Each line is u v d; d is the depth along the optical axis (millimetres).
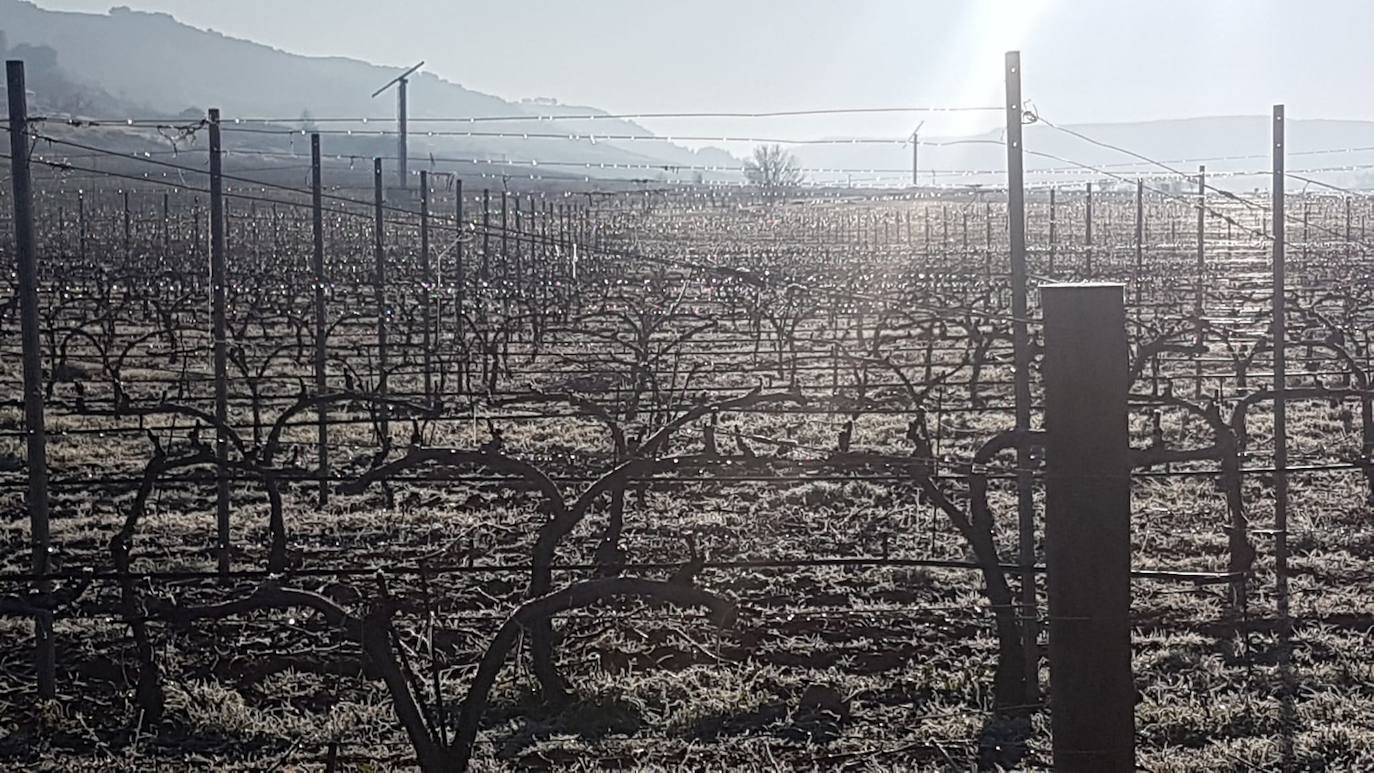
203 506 14539
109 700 8891
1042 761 7809
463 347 21234
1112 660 4250
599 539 12625
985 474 7406
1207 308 28797
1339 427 18828
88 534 13305
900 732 8312
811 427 18469
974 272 36781
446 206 56250
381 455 11523
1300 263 35438
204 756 8016
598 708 8578
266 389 22125
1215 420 9750
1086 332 4191
